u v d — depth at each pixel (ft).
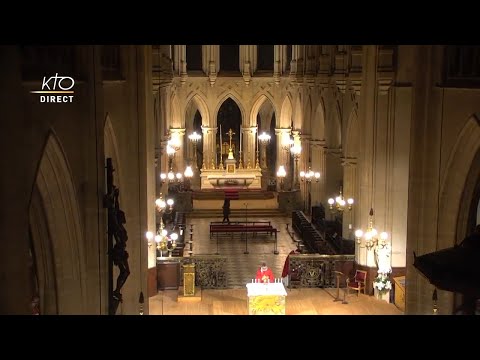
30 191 41.37
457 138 65.98
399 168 97.96
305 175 156.76
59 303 51.90
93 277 53.42
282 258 125.39
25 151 37.99
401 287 92.53
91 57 51.44
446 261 43.52
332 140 135.23
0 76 32.30
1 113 32.37
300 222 141.38
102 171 53.11
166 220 133.69
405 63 95.86
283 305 86.53
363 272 99.76
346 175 118.32
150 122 95.50
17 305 32.96
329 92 134.51
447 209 67.21
